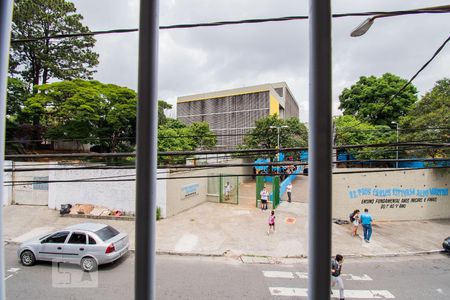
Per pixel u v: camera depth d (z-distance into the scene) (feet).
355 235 41.37
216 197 63.41
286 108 202.59
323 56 4.99
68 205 49.80
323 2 5.04
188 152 16.43
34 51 88.79
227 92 168.25
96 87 77.97
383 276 28.48
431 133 58.44
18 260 31.27
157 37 5.58
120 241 30.35
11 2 6.04
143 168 5.47
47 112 78.18
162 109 107.45
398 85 100.89
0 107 5.81
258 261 31.86
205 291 24.89
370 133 82.74
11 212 51.49
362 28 13.79
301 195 67.26
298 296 24.22
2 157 5.85
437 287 26.16
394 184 49.37
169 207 49.85
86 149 96.27
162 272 28.86
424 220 49.60
